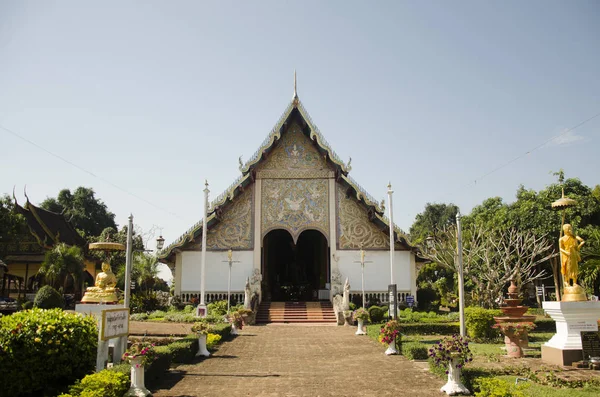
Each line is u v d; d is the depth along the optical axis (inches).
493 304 1024.9
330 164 1245.1
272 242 1579.7
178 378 431.5
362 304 1172.5
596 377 399.9
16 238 1621.6
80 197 2645.2
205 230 1089.4
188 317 981.8
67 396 300.4
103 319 381.1
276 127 1231.5
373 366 494.9
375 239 1206.9
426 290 1379.2
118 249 551.5
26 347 344.5
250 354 591.8
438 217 2544.3
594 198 1343.5
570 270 493.0
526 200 1432.1
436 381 413.1
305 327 982.4
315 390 382.0
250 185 1240.8
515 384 369.4
